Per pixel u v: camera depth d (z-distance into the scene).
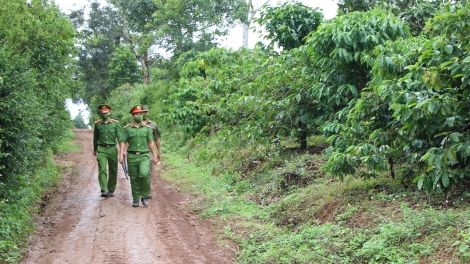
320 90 9.03
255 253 6.57
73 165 16.27
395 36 8.89
